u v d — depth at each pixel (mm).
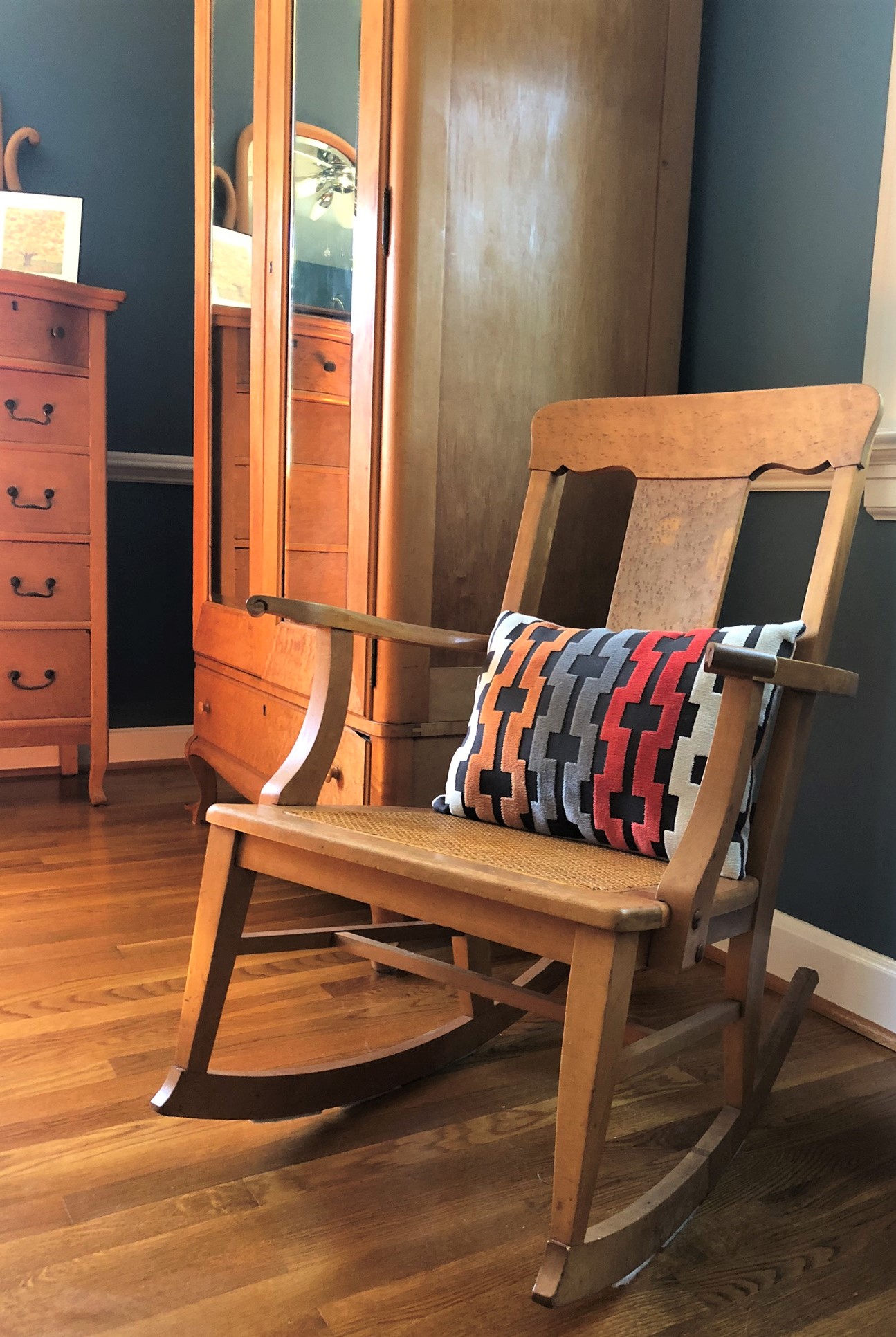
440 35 1435
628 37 1631
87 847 2143
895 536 1438
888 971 1431
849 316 1508
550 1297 817
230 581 2137
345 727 1626
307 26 1695
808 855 1575
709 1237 992
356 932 1218
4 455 2225
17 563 2273
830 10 1526
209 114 2139
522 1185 1052
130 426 2844
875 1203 1056
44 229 2660
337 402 1611
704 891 885
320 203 1659
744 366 1684
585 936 830
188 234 2875
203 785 2342
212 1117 1067
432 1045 1262
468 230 1506
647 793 1069
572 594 1679
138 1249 923
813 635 1129
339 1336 832
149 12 2773
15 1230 940
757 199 1649
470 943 1294
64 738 2396
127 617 2891
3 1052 1267
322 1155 1091
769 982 1606
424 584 1523
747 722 913
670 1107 1235
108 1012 1384
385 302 1481
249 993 1467
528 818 1157
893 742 1444
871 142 1471
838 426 1205
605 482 1687
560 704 1152
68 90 2693
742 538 1686
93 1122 1125
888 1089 1297
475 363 1538
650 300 1707
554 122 1568
